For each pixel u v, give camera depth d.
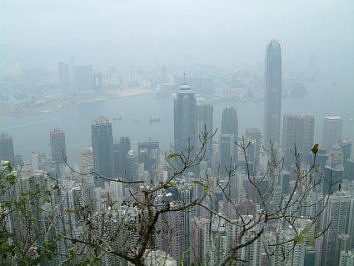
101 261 4.39
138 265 3.67
